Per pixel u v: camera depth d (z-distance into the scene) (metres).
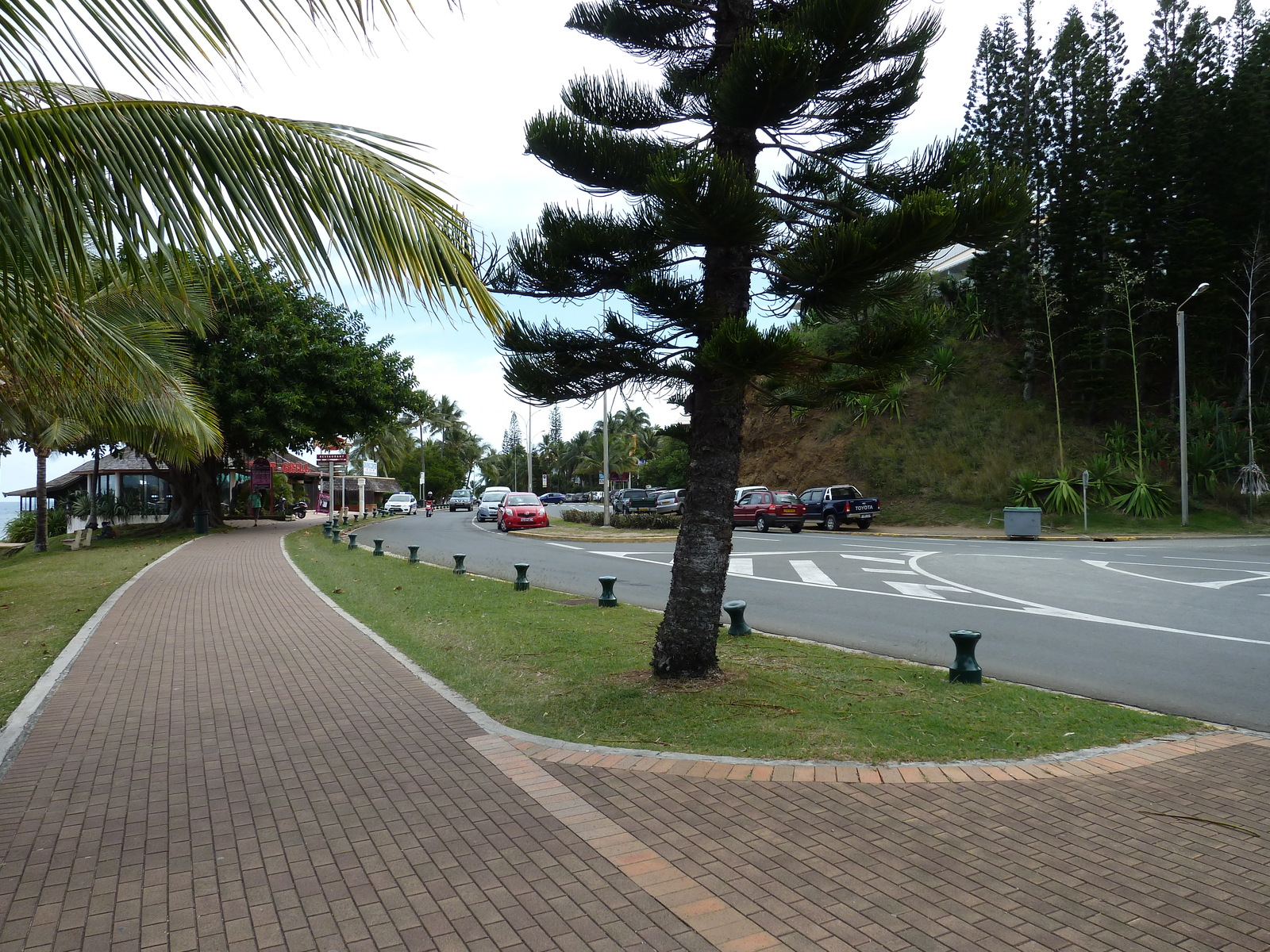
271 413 26.02
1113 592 12.29
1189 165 32.66
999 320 40.38
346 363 27.52
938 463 35.00
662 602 11.73
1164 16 35.50
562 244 5.97
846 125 6.36
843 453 37.97
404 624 9.55
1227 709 6.23
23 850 3.70
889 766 4.71
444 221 4.26
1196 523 28.14
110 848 3.72
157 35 3.14
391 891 3.31
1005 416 35.94
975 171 5.82
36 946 2.92
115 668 7.35
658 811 4.09
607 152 6.14
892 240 4.98
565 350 6.20
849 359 5.49
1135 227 33.66
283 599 11.63
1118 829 3.86
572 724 5.54
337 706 6.09
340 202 3.89
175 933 3.01
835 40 5.48
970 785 4.43
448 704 6.12
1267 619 9.96
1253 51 34.91
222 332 25.78
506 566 16.92
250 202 3.71
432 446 92.19
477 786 4.45
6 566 18.67
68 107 3.51
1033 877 3.38
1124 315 33.66
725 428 6.52
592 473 91.88
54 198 3.53
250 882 3.39
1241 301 33.25
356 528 32.94
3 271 4.14
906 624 9.86
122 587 12.95
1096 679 7.15
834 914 3.10
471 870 3.48
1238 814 4.03
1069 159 34.38
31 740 5.30
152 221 3.57
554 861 3.56
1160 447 31.47
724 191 5.02
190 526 29.12
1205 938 2.92
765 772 4.59
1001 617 10.23
